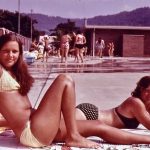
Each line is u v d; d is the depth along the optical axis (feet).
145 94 14.58
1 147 12.21
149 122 14.30
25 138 12.10
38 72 43.27
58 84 12.09
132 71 47.37
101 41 107.45
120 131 12.95
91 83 32.55
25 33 266.57
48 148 12.21
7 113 12.23
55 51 121.39
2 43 12.35
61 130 12.59
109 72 44.93
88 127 12.88
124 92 27.55
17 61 12.50
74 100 12.25
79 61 74.49
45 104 12.07
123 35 136.98
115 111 14.76
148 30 136.98
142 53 137.90
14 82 12.26
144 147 12.72
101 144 12.85
